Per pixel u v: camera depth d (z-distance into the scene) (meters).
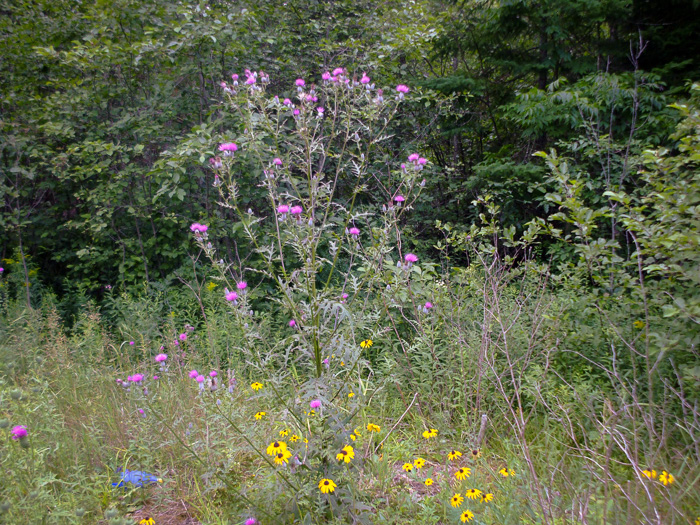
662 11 7.64
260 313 4.85
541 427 3.27
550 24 8.11
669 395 2.93
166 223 5.97
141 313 5.03
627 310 3.45
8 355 4.14
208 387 2.53
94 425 3.00
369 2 7.23
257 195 5.57
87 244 6.48
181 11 5.54
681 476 2.41
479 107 9.51
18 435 2.18
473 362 3.59
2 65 6.73
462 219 8.46
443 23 8.98
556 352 3.48
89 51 5.69
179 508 2.50
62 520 2.18
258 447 2.65
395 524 2.34
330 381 2.34
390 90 6.95
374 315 2.57
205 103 6.21
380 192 6.87
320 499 2.16
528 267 4.12
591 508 2.19
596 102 6.57
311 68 6.85
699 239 2.72
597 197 6.16
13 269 6.12
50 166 6.29
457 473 2.49
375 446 2.96
